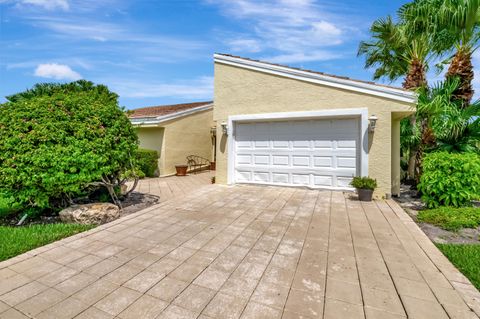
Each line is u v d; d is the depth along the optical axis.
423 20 7.21
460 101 7.20
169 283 2.84
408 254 3.51
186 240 4.07
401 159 10.48
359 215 5.31
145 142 13.23
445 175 5.43
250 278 2.93
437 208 5.37
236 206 6.08
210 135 16.11
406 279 2.87
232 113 8.70
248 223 4.86
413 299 2.51
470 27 6.75
